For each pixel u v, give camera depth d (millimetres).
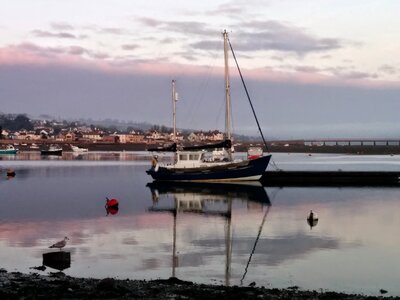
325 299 18219
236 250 28234
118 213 42688
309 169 107062
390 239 31406
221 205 48188
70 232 33594
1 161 152750
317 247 29078
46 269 23609
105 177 84250
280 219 39562
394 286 21609
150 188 64500
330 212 43406
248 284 21578
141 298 17344
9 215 41219
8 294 17141
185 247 28953
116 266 24469
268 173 71625
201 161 70875
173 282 20594
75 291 17969
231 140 70812
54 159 172750
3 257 26047
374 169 107188
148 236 32312
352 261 25812
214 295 17984
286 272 23703
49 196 55688
